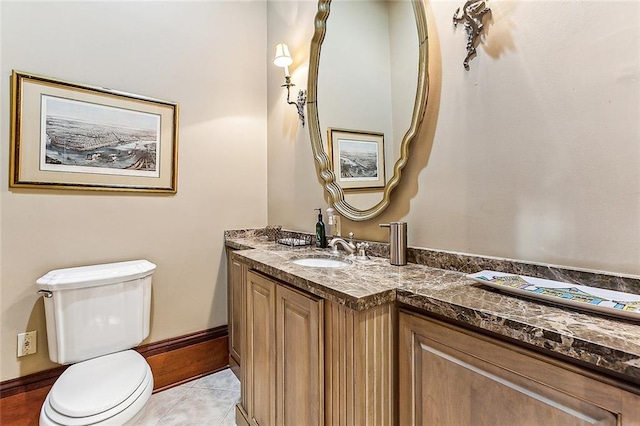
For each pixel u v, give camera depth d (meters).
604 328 0.60
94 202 1.73
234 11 2.27
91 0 1.72
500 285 0.83
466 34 1.08
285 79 2.18
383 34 1.40
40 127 1.57
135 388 1.25
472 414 0.74
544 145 0.89
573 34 0.83
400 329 0.92
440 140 1.17
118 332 1.58
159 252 1.95
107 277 1.54
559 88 0.86
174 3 2.01
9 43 1.50
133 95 1.84
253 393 1.41
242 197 2.29
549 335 0.59
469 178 1.08
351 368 0.87
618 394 0.52
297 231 2.07
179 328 2.02
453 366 0.78
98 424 1.09
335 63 1.70
